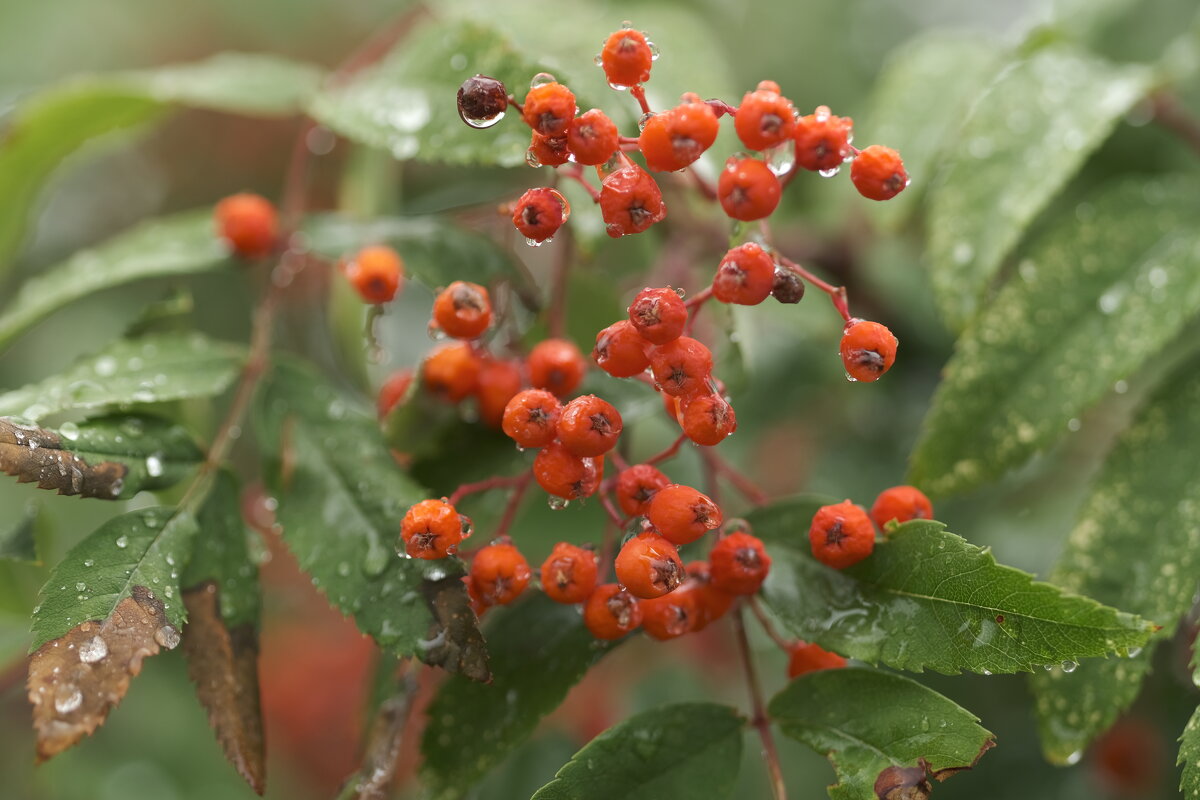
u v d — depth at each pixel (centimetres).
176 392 54
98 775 70
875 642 51
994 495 67
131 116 62
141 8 82
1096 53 63
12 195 63
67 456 52
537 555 60
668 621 51
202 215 60
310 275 73
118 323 76
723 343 56
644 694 72
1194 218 56
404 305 81
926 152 62
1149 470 54
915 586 51
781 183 51
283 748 75
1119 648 49
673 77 61
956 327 57
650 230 63
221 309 75
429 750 53
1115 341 55
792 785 66
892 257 69
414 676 54
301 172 62
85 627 50
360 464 54
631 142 51
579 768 51
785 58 76
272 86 61
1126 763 64
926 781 50
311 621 76
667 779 52
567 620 53
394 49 61
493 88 50
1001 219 57
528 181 65
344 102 56
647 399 55
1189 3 63
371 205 62
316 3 84
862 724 51
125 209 83
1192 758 51
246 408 55
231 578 53
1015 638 50
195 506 53
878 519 52
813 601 52
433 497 55
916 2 78
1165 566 53
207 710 52
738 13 75
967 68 63
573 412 50
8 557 55
